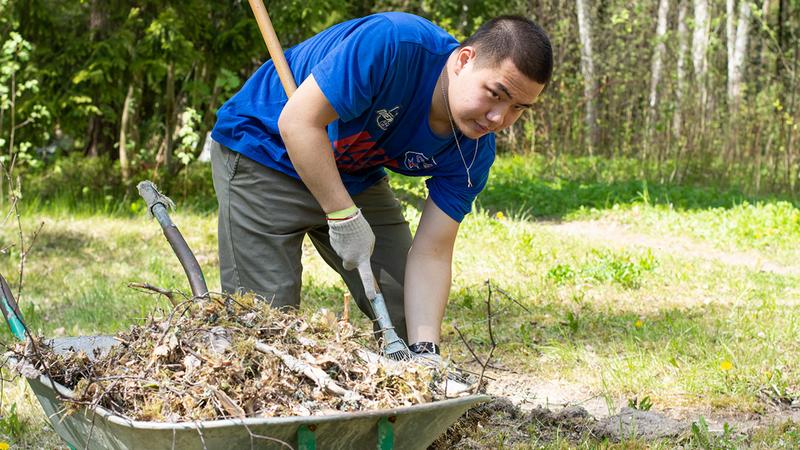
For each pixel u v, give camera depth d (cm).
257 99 387
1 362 321
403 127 360
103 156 1505
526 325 687
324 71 329
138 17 1290
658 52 2012
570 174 1830
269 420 254
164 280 803
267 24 363
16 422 465
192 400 278
